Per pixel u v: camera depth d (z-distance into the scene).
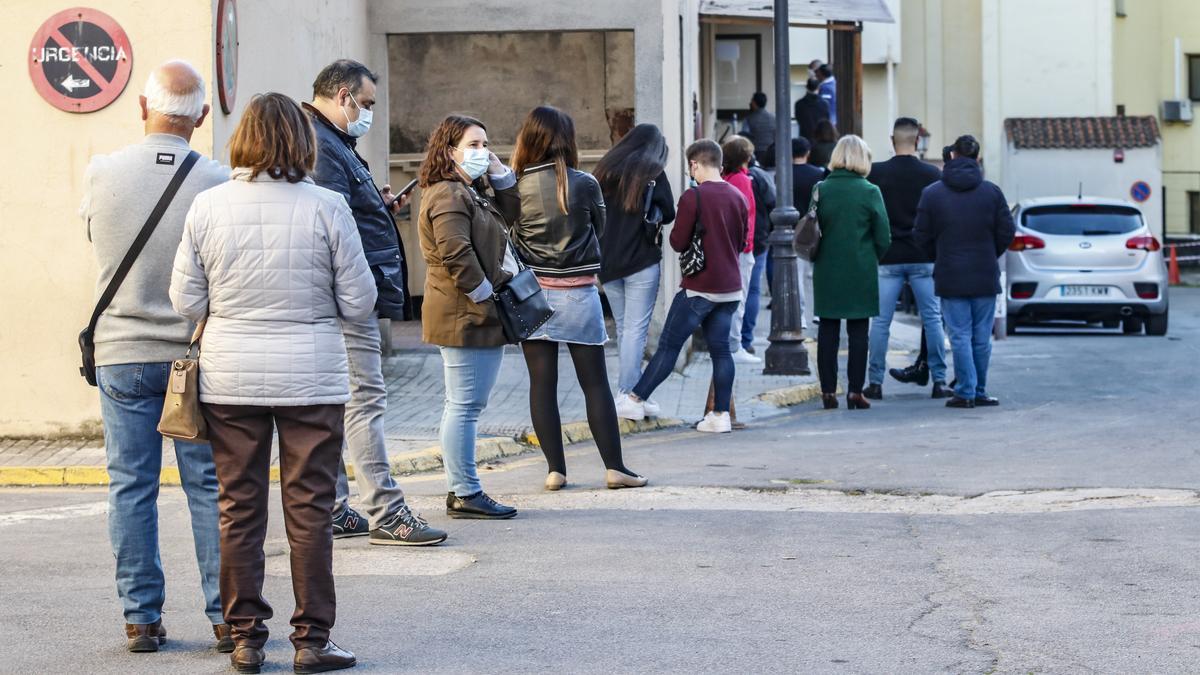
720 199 12.65
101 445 11.77
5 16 11.70
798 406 14.98
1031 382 16.72
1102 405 14.55
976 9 46.50
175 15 11.51
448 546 8.41
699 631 6.56
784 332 16.45
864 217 14.39
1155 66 51.62
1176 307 32.72
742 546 8.30
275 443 11.50
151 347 6.22
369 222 8.44
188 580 7.73
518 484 10.49
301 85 13.98
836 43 31.14
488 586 7.43
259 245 5.86
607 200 12.79
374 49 16.84
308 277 5.91
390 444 11.70
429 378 15.34
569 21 16.61
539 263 9.91
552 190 9.80
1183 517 8.90
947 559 7.93
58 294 11.88
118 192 6.18
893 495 9.89
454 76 21.03
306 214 5.91
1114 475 10.44
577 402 14.02
